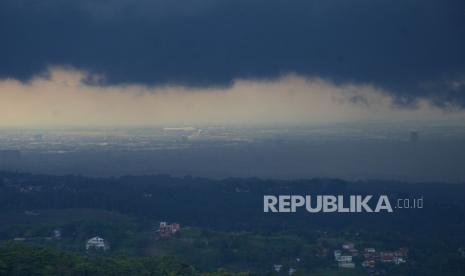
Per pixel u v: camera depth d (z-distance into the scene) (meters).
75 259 194.62
